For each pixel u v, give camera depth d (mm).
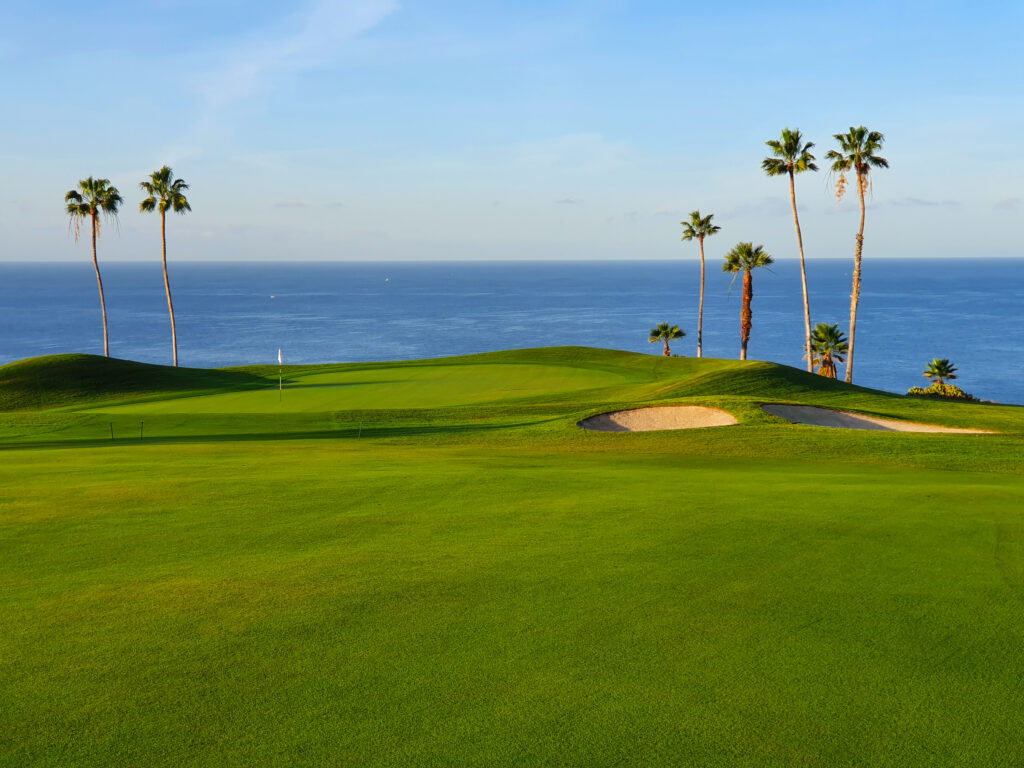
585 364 50969
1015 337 146875
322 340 154375
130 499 12266
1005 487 13438
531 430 25922
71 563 8828
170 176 60344
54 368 46594
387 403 36156
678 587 7879
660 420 28000
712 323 184375
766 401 29141
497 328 178000
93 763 4668
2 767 4613
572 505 11742
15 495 12648
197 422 28734
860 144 46875
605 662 6090
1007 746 4895
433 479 14031
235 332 171000
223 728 5078
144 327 183250
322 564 8688
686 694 5570
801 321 185500
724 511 11320
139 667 6004
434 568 8500
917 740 4965
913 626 6871
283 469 15648
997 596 7660
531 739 4945
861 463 18500
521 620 6957
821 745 4898
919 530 10211
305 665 6027
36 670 5965
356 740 4926
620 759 4723
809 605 7383
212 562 8812
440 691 5598
